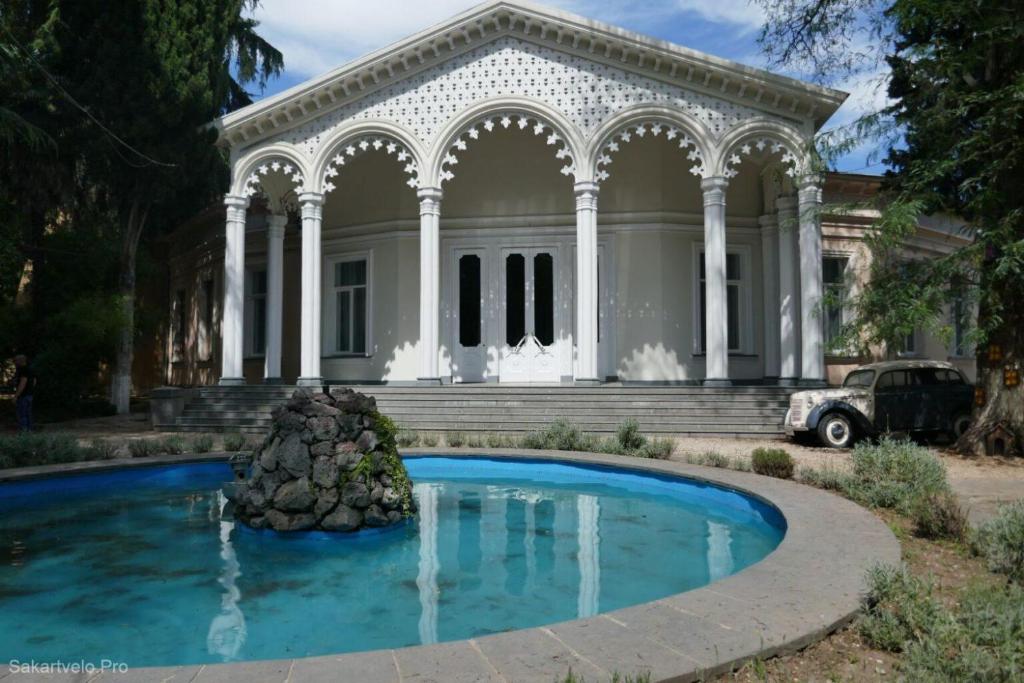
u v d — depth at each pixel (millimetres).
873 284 11844
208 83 16516
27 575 5344
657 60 15047
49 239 18016
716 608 3729
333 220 19516
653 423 13523
